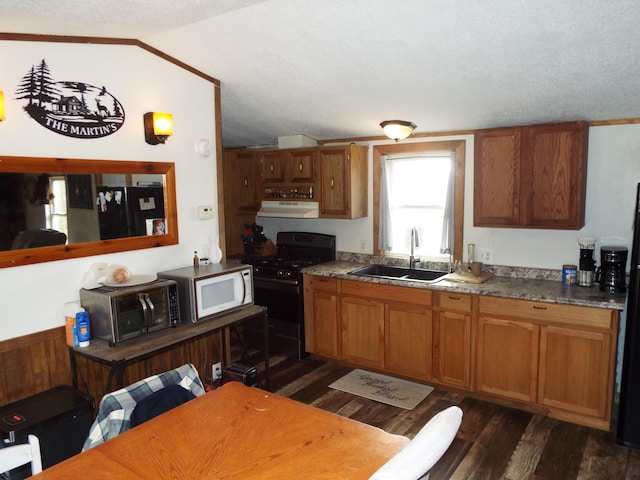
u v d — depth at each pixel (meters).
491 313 3.42
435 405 3.55
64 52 2.67
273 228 5.36
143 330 2.75
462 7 2.29
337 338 4.25
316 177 4.49
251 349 4.80
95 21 2.46
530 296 3.23
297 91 3.59
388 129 3.89
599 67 2.67
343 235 4.79
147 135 3.11
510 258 3.88
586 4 2.15
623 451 2.90
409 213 4.41
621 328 3.38
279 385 3.92
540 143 3.36
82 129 2.78
